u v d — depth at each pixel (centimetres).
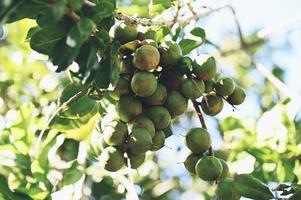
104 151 423
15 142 550
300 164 582
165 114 422
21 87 702
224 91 447
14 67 715
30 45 392
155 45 423
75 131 551
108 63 400
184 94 429
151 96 420
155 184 702
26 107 562
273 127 610
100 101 465
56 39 390
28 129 557
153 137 428
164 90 424
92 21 376
